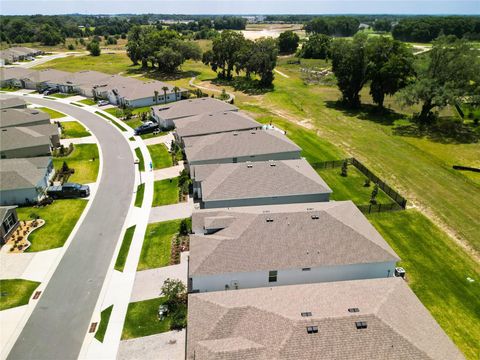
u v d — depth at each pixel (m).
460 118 80.50
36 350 27.17
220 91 103.94
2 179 46.38
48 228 41.88
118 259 36.56
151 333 28.23
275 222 33.28
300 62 153.88
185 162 58.03
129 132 72.25
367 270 31.81
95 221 43.25
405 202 44.56
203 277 30.22
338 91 109.00
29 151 59.88
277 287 28.58
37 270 35.28
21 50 160.38
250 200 41.69
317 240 32.25
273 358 22.39
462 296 31.56
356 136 70.19
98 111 86.94
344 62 87.69
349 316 24.16
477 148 64.50
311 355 22.52
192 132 61.72
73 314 30.30
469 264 35.56
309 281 31.67
